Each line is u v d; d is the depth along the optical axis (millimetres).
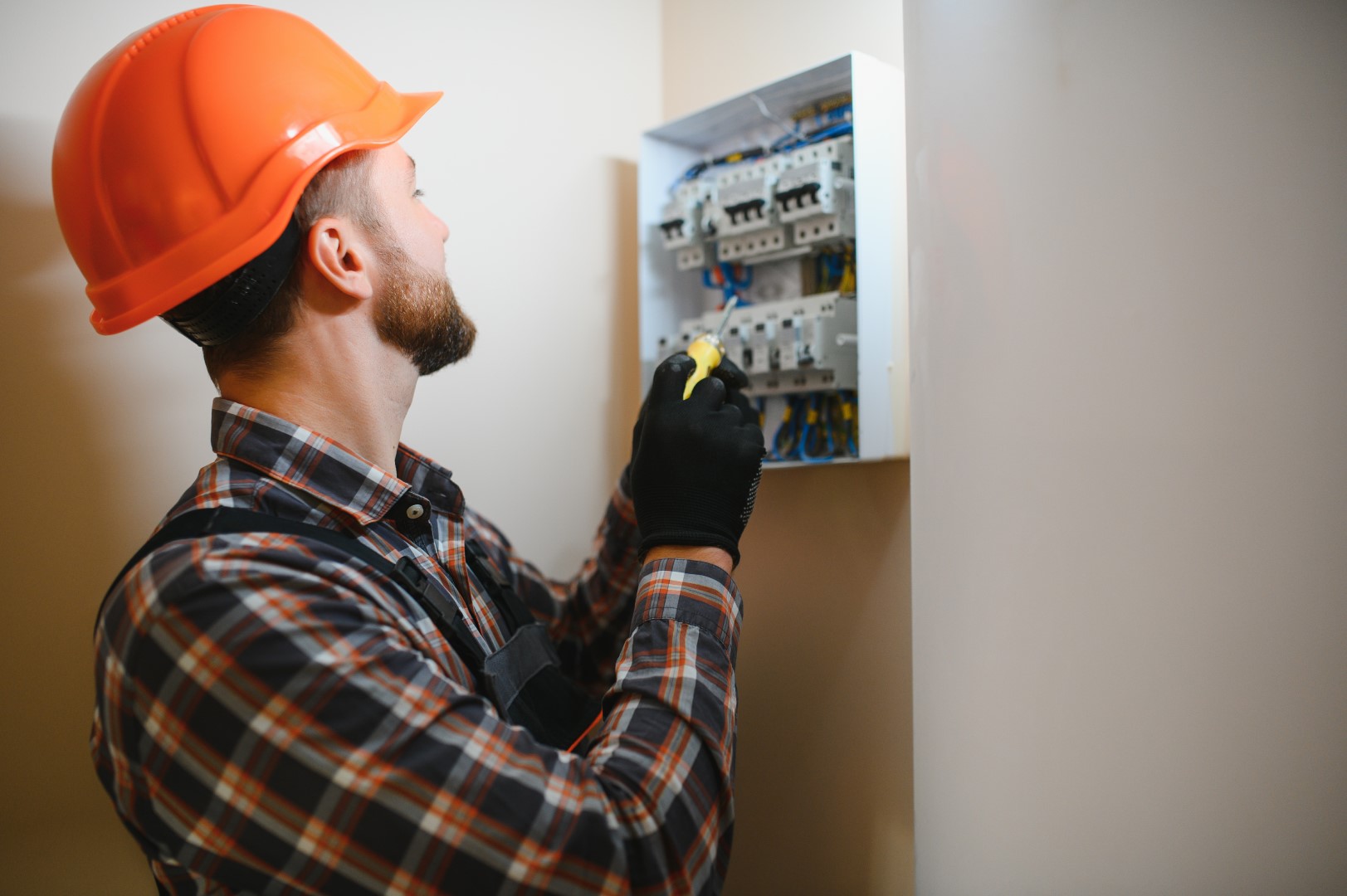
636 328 1291
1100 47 573
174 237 664
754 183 995
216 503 649
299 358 717
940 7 652
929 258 666
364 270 732
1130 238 566
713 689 645
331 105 720
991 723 624
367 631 569
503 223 1140
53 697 854
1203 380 551
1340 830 539
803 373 1007
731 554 735
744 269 1145
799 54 1103
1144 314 563
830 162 946
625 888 550
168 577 556
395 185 772
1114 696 577
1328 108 528
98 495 880
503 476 1136
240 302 673
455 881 527
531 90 1174
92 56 879
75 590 866
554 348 1192
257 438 692
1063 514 591
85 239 688
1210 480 550
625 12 1288
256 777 529
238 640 534
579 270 1223
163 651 541
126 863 884
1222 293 547
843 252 1011
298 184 667
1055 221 590
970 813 638
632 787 579
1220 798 553
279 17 734
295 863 529
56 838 849
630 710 631
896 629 980
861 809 1011
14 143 838
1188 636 557
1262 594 543
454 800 533
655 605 688
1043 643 600
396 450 841
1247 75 540
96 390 882
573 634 1038
